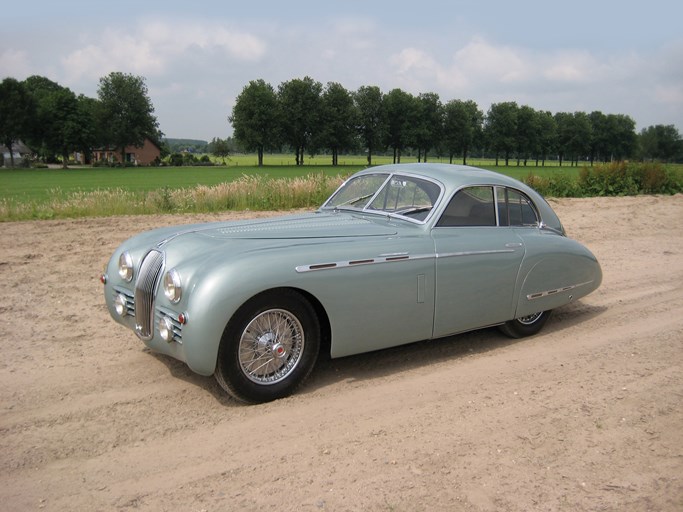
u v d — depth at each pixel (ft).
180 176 192.34
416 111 381.40
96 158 396.98
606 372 15.28
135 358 16.15
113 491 9.80
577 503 9.41
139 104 347.97
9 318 19.62
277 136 351.67
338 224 15.97
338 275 13.67
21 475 10.30
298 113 354.33
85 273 25.98
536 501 9.46
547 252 17.76
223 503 9.40
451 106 391.04
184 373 15.11
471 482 10.00
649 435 11.75
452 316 15.90
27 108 295.07
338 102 359.87
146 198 52.19
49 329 18.60
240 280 12.44
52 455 11.00
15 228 37.70
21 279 24.66
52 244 32.24
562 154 441.68
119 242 33.06
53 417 12.57
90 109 338.95
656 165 76.89
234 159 538.88
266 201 51.57
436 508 9.26
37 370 15.19
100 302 21.71
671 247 34.94
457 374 15.23
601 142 447.83
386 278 14.43
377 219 16.71
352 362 16.16
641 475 10.28
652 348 17.22
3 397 13.53
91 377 14.78
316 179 56.44
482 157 507.30
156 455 11.02
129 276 14.70
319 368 15.66
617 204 59.88
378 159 535.19
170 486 9.94
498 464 10.61
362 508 9.24
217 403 13.37
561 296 18.56
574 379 14.80
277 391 13.42
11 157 299.58
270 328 13.32
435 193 16.33
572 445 11.33
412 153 423.23
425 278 15.14
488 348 17.51
